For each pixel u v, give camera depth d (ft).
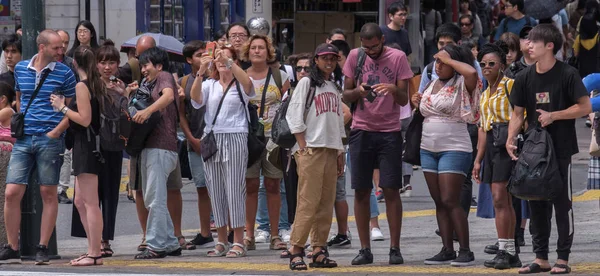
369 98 55.93
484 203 63.00
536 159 49.88
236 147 59.82
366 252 57.16
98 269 56.03
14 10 122.72
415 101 57.11
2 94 61.82
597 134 55.26
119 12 124.77
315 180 54.54
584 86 50.24
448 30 66.49
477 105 55.31
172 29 132.46
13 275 54.65
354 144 56.70
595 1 124.26
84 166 57.06
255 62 62.59
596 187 60.85
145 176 60.44
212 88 60.59
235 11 139.23
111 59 57.52
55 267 56.95
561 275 50.93
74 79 59.36
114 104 57.36
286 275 53.36
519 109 51.88
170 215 65.10
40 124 58.03
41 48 58.23
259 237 67.82
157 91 59.72
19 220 59.62
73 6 124.16
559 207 51.08
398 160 56.39
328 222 55.83
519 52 61.21
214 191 61.00
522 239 63.77
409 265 56.54
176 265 57.31
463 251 55.67
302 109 54.19
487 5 154.10
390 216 56.90
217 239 68.08
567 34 135.74
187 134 64.54
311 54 63.72
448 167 55.21
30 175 60.18
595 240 64.59
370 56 56.39
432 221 75.82
